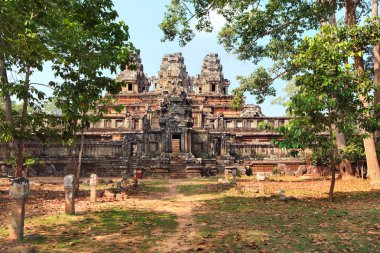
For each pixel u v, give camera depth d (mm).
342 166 27078
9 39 9836
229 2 22922
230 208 13586
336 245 7406
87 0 14688
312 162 35500
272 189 20859
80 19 14734
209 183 28609
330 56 13609
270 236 8406
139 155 45750
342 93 13508
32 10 11461
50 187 23875
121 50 13828
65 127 15227
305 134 14016
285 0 21031
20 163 14000
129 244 7891
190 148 46688
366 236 8062
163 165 41500
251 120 58750
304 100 13438
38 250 7391
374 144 21281
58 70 14320
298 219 10695
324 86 13570
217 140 47594
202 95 72250
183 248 7496
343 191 18484
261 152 47312
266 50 26797
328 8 20469
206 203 15445
